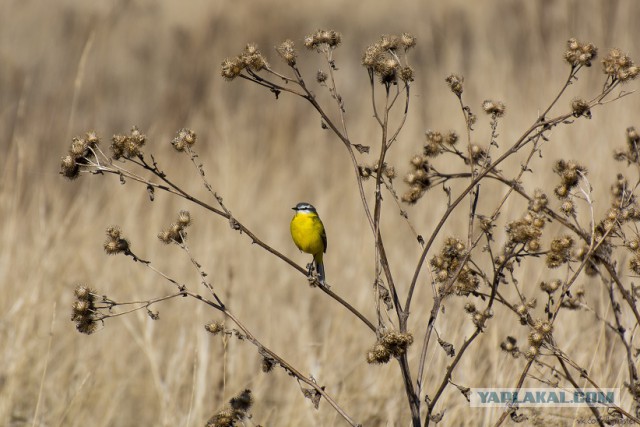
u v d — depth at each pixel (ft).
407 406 30.81
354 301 41.47
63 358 38.40
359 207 50.98
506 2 76.74
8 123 65.46
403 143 58.08
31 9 80.79
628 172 41.34
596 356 26.78
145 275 43.91
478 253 38.65
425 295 38.17
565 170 21.18
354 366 34.81
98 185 53.72
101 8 80.79
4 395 32.78
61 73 74.84
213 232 48.83
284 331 40.01
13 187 49.37
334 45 19.75
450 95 61.72
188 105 72.64
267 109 68.03
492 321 30.27
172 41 82.07
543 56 61.52
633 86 52.21
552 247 20.34
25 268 40.45
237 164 55.16
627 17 59.00
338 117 72.23
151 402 36.27
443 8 84.38
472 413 27.78
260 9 88.79
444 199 47.37
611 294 23.66
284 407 34.04
